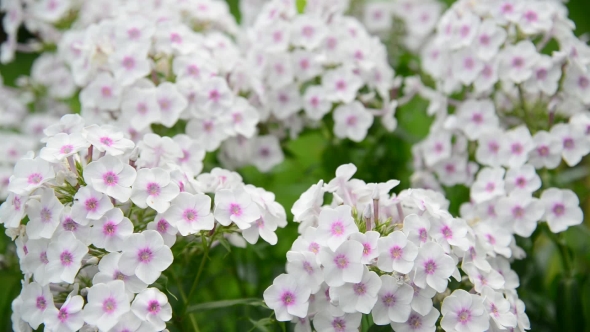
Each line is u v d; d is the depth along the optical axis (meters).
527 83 0.85
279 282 0.73
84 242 0.72
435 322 0.73
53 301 0.72
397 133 0.97
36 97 1.06
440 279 0.72
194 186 0.75
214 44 0.90
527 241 0.85
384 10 1.09
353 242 0.71
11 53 1.01
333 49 0.91
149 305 0.71
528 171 0.82
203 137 0.86
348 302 0.71
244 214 0.75
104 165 0.73
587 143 0.83
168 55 0.88
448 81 0.90
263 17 0.94
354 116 0.91
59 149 0.73
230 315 0.89
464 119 0.87
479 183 0.84
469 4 0.89
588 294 0.87
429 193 0.78
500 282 0.76
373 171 0.96
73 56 0.95
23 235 0.75
